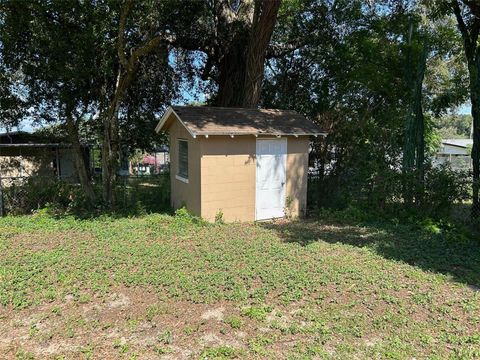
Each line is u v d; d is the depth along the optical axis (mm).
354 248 7129
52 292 4973
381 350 3740
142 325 4207
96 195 11453
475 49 10266
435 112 12281
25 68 10562
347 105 14656
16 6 9414
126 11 9422
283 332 4066
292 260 6316
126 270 5785
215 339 3943
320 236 8086
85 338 3947
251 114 10422
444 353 3721
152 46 10141
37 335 4000
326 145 11555
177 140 10672
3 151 14203
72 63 9945
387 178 9867
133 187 13656
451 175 9102
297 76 16766
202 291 5023
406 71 13062
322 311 4547
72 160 13703
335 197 11273
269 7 11641
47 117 12266
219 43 15125
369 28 15445
